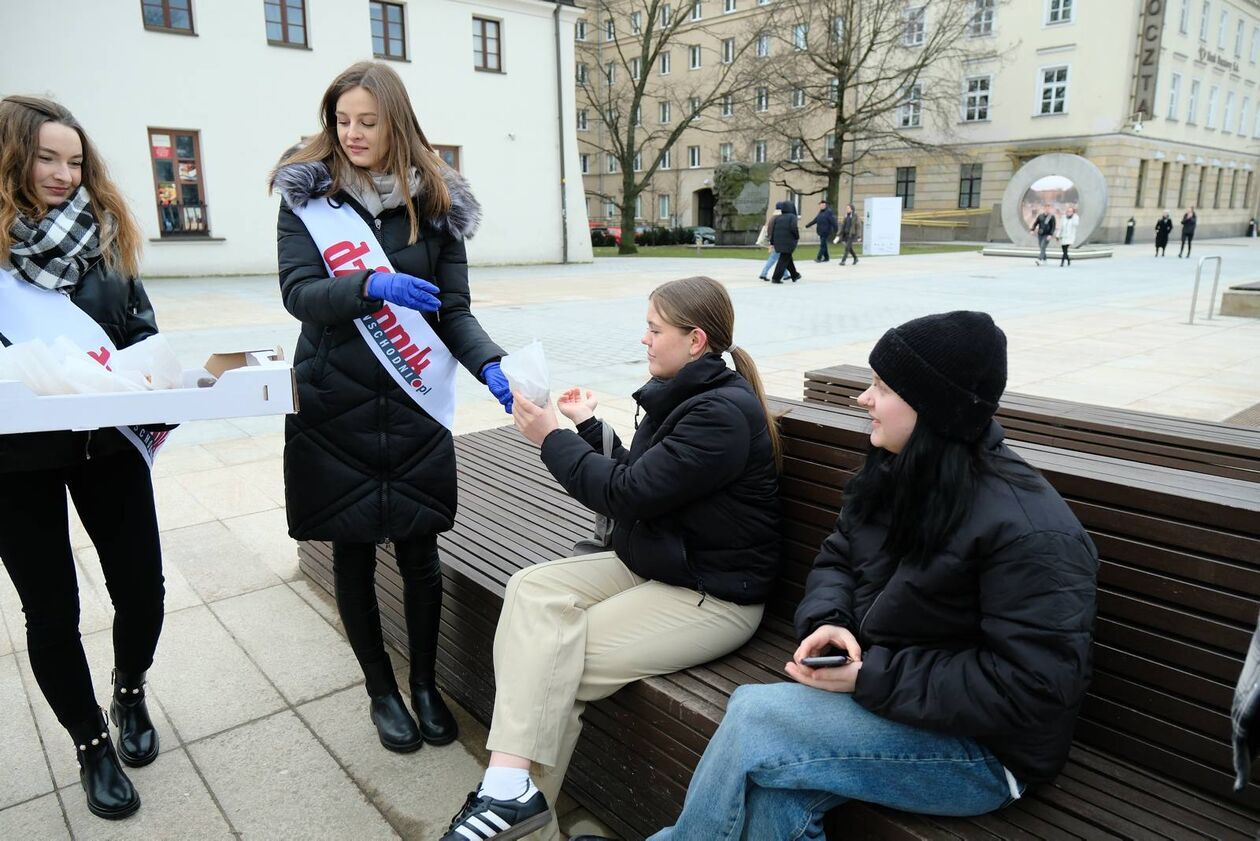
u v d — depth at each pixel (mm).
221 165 19016
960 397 1479
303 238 2143
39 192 1943
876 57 37125
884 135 31984
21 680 2838
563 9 23859
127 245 2137
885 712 1537
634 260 26250
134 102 17734
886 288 16266
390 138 2094
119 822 2193
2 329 1936
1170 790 1601
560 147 24719
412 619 2473
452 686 2734
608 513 2006
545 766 1928
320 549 3381
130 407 1767
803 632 1796
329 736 2549
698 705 1868
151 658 2426
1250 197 48938
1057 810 1552
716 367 2016
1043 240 23016
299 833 2158
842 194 41281
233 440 5703
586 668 1980
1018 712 1419
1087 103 34125
